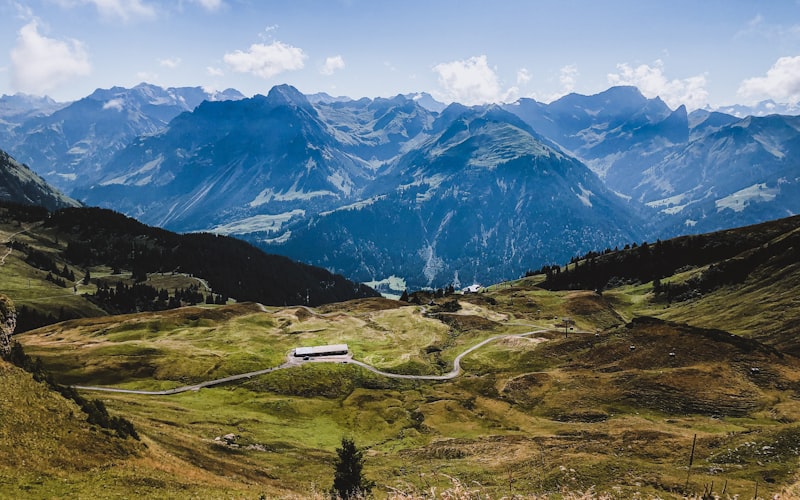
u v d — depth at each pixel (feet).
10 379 166.61
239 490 165.17
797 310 568.00
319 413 415.23
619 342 482.69
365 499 172.14
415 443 340.39
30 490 119.03
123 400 384.06
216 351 572.10
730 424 303.68
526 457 254.68
